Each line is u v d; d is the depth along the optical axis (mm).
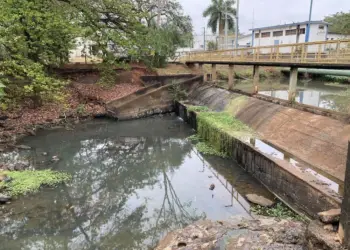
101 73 19641
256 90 14078
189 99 18469
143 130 14570
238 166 9297
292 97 11148
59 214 6785
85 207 7258
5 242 5730
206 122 11891
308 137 8445
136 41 17844
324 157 7340
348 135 7359
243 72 28812
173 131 14234
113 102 16562
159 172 9625
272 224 5402
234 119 12250
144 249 5637
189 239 5027
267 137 9781
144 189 8430
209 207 6973
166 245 4934
